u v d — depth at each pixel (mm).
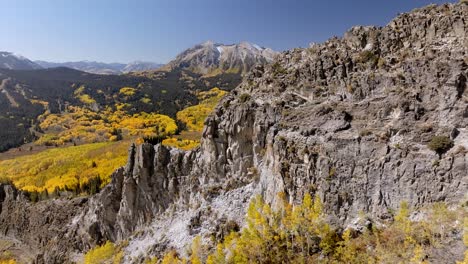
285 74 58125
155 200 70188
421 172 36844
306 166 44344
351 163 41375
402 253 32812
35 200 127250
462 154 34812
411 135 38906
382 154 39625
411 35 47750
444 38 43844
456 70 38531
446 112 38219
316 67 53062
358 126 43281
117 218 76438
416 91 40844
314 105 49531
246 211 52812
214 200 58656
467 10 43062
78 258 81000
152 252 58594
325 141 43781
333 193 41594
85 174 164500
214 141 61625
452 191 34781
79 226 87500
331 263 36906
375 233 36562
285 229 42906
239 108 58094
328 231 38906
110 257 69000
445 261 30188
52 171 183125
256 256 42219
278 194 46344
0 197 138000
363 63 48938
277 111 52500
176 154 69188
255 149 55906
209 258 45438
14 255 106500
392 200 38219
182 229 58750
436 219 33250
